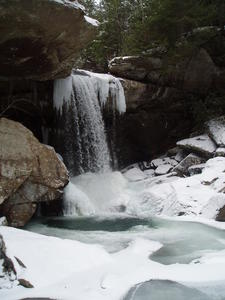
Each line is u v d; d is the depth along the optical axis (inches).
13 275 201.5
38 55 370.6
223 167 433.1
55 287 196.4
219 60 625.0
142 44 615.5
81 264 226.8
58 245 245.6
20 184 341.1
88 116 536.1
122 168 597.3
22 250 227.3
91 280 204.4
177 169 512.7
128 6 832.9
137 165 595.5
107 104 551.8
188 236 312.5
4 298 183.9
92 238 313.9
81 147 534.0
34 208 353.1
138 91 572.7
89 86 537.0
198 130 592.4
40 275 207.0
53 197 362.9
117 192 479.5
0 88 446.9
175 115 615.5
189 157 513.3
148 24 598.2
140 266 230.1
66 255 233.8
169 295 191.0
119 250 276.5
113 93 553.0
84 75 543.5
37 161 357.4
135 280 205.3
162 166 547.2
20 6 297.1
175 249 277.6
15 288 193.9
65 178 371.9
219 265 231.9
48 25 328.5
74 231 340.5
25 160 349.1
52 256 228.5
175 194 396.2
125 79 574.2
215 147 517.3
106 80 549.0
